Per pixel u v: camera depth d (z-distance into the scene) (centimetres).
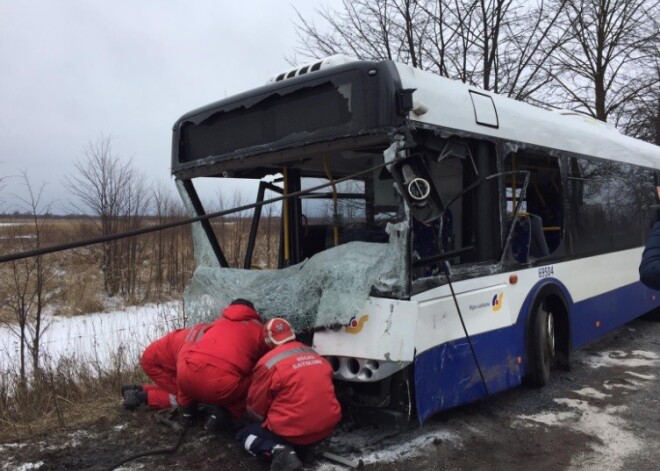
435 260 396
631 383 579
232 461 387
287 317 403
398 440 421
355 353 361
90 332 853
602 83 1606
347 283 368
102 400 543
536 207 613
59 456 404
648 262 295
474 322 444
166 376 474
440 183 435
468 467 386
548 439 435
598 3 1513
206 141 473
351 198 452
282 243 529
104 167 1442
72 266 1340
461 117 429
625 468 388
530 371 532
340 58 410
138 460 390
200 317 478
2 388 529
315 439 360
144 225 1519
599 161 686
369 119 359
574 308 608
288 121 406
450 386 412
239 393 401
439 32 1244
